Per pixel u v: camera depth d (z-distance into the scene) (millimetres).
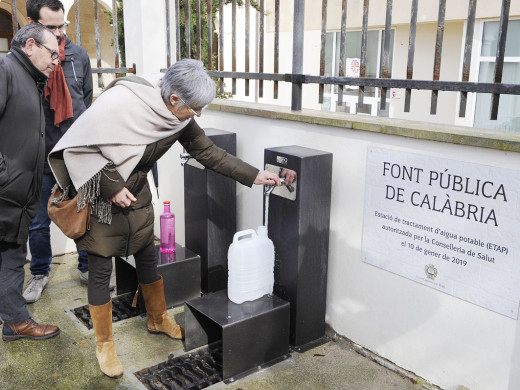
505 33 2086
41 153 2627
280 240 2740
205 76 2191
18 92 2455
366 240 2645
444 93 8844
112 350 2562
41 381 2490
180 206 3932
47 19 2912
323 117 2709
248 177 2619
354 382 2502
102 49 13438
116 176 2246
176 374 2582
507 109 8344
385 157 2479
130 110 2211
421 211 2373
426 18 8594
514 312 2104
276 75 3051
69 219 2314
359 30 10047
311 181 2613
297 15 2889
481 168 2121
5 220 2535
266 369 2604
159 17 4043
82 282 3562
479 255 2186
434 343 2434
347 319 2832
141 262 2750
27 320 2820
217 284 3402
